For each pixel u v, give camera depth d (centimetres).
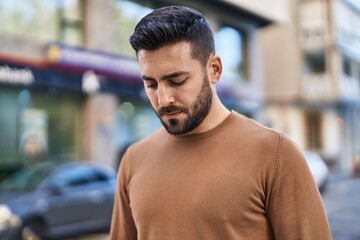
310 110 2612
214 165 153
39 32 1188
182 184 154
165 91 147
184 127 153
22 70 1098
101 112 1310
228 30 1814
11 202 689
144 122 1473
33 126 1162
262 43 2634
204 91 152
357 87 2823
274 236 149
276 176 147
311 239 143
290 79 2553
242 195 145
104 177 849
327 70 2550
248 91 1864
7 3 1112
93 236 808
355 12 2822
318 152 2583
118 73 1327
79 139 1279
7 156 1102
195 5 1625
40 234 705
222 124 161
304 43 2573
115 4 1376
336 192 1582
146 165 169
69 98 1254
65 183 771
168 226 153
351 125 2889
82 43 1295
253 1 1822
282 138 152
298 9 2584
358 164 2266
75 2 1283
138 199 164
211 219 146
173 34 143
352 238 771
